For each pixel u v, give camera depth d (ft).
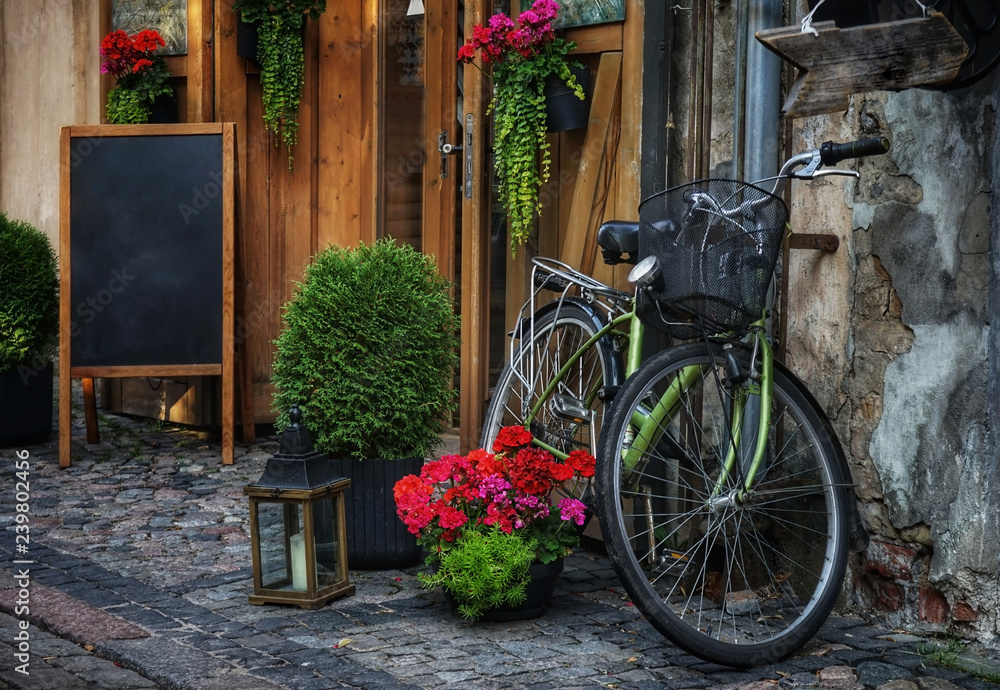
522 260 16.21
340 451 13.79
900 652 11.27
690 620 12.15
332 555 12.79
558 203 15.66
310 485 12.32
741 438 12.56
